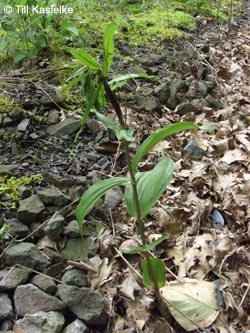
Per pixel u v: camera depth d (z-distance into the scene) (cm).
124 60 108
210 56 124
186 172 79
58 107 86
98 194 46
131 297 56
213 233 67
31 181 68
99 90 41
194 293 56
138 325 53
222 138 90
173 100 98
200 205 72
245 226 69
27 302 52
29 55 95
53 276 57
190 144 85
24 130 79
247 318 55
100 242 63
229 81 115
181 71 110
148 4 151
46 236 61
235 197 74
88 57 39
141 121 89
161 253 64
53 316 51
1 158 73
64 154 77
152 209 71
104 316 53
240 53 134
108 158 79
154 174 49
